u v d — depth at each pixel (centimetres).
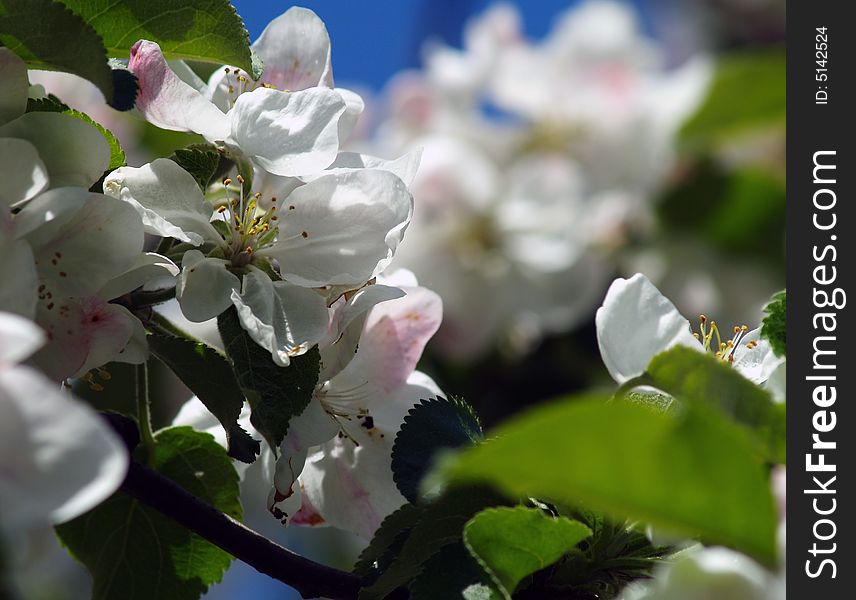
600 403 29
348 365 39
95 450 29
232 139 37
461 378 55
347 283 37
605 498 30
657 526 30
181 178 37
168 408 50
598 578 36
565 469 30
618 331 36
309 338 36
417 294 39
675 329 36
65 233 35
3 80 36
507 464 29
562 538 34
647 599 34
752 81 54
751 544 30
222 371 37
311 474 40
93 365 36
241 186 38
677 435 29
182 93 37
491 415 54
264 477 40
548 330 55
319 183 38
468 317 55
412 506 37
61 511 29
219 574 40
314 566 38
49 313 35
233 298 36
